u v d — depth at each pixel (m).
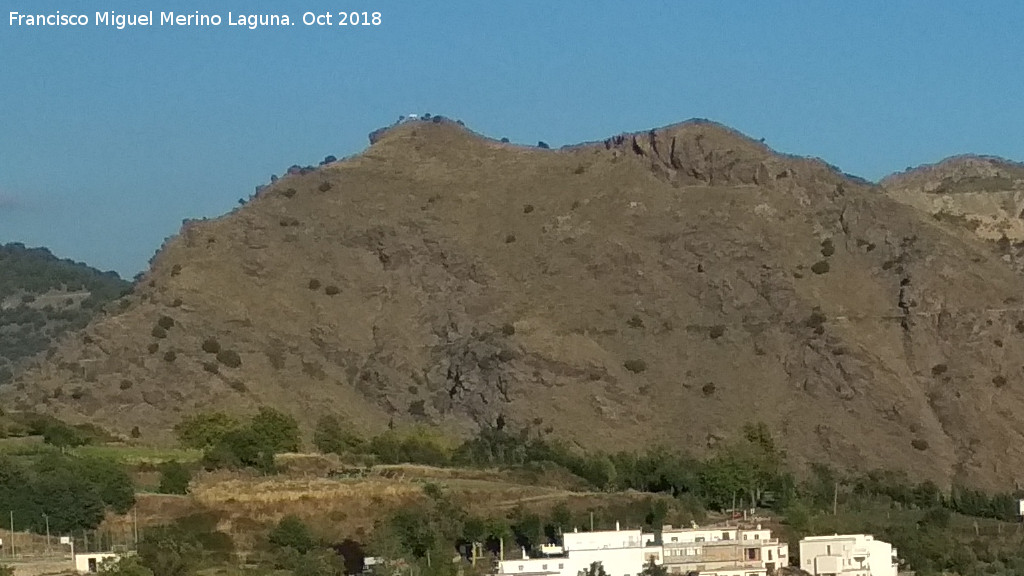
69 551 156.00
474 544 169.62
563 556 161.62
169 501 176.50
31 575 144.50
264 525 173.62
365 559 162.12
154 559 149.75
